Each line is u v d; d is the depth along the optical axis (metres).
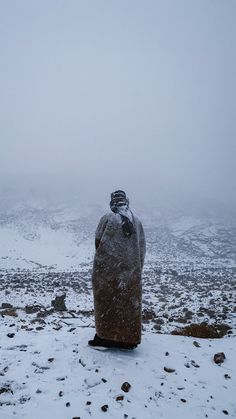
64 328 6.91
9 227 75.44
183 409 3.88
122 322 5.02
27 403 3.79
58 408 3.68
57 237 73.12
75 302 15.41
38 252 59.94
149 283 25.27
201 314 11.55
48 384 4.19
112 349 5.19
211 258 66.31
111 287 5.03
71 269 43.72
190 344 6.04
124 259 5.06
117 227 5.13
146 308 13.55
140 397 4.01
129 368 4.66
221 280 29.34
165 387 4.32
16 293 17.94
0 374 4.44
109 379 4.34
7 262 47.31
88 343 5.40
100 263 5.10
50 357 4.96
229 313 11.79
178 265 52.75
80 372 4.49
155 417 3.65
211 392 4.34
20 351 5.23
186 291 20.25
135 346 5.16
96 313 5.13
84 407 3.72
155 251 69.88
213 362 5.30
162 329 8.98
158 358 5.12
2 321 8.91
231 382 4.68
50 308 12.80
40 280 25.39
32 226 78.50
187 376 4.70
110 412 3.66
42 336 6.05
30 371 4.52
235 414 3.91
